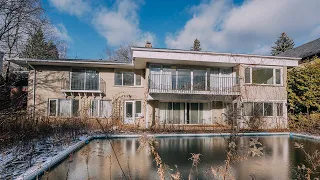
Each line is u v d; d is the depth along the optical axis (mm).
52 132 10438
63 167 6086
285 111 15992
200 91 15000
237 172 5602
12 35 21328
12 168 5531
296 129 14594
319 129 13305
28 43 24516
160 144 9977
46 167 5742
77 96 16234
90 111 16078
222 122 16188
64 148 8008
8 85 10664
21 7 19812
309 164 6312
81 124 12797
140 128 14430
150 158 7141
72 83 16172
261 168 5953
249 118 15164
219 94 15336
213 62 15078
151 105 15469
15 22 20656
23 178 4762
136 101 16859
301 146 5031
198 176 5211
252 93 15656
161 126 13977
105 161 6754
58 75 16203
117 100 16531
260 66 15945
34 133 9180
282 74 16312
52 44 29688
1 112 8859
